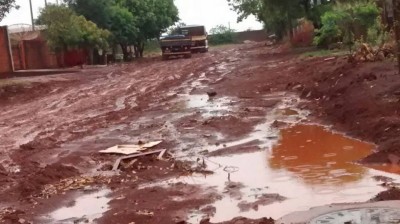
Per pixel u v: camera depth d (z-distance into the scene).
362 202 8.03
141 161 12.38
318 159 11.42
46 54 49.59
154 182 10.73
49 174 11.45
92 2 53.16
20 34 49.34
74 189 10.58
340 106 15.67
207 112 18.66
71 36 45.22
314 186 9.54
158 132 15.82
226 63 38.50
